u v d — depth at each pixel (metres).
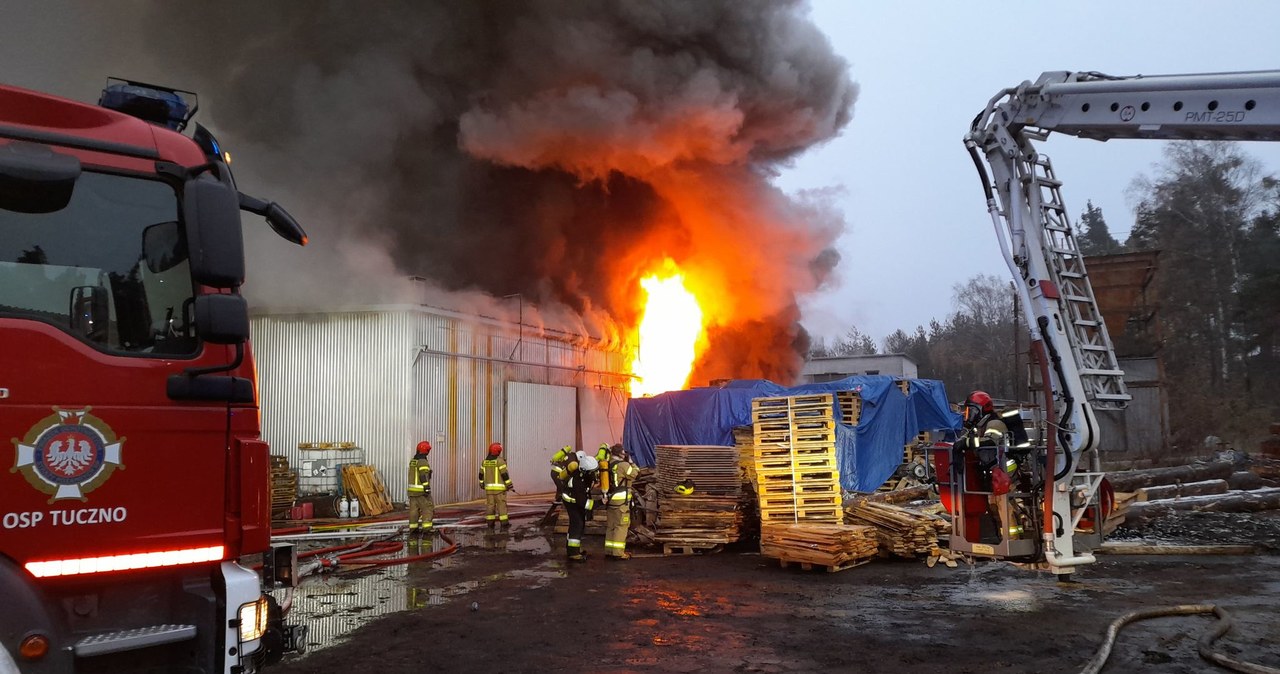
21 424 2.65
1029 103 7.31
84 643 2.66
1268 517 12.43
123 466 2.82
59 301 2.83
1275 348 34.78
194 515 2.96
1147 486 15.20
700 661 5.69
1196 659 5.52
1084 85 6.88
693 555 10.52
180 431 2.96
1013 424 7.60
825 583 8.46
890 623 6.69
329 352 17.61
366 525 14.00
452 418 18.22
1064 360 7.27
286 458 15.90
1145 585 8.08
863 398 16.58
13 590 2.57
